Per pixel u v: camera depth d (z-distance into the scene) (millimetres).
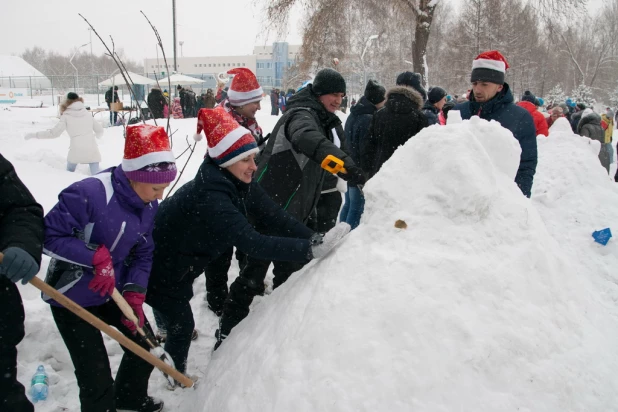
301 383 1953
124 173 2395
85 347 2359
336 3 16141
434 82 36062
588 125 10156
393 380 1842
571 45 47031
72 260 2238
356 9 16594
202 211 2559
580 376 1932
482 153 2340
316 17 16516
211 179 2596
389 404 1805
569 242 4547
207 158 2707
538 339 1966
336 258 2336
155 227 2742
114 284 2312
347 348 1945
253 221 3186
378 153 4219
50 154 8102
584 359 2000
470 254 2115
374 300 2029
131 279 2492
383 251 2201
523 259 2162
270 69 60219
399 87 4105
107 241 2369
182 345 2857
